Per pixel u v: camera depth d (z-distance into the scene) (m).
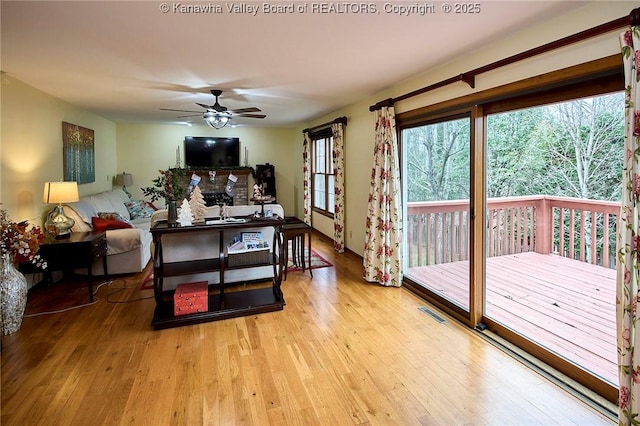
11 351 2.68
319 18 2.21
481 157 2.97
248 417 1.97
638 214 1.64
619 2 1.85
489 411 2.01
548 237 3.62
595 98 2.36
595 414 1.97
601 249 3.18
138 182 7.70
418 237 4.05
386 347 2.73
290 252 5.85
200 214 3.67
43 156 4.21
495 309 3.27
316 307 3.54
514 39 2.49
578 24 2.07
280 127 8.58
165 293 3.86
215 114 4.21
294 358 2.59
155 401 2.11
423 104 3.56
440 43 2.65
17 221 3.66
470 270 3.04
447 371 2.41
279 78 3.67
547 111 2.94
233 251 3.55
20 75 3.49
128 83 3.83
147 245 5.04
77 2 1.97
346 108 5.49
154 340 2.87
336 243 5.85
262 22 2.27
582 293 3.34
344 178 5.71
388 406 2.06
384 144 4.04
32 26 2.30
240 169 8.27
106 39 2.54
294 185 8.92
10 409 2.03
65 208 4.34
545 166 3.04
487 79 2.75
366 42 2.62
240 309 3.32
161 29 2.36
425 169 3.87
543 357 2.50
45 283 4.16
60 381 2.30
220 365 2.50
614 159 2.49
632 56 1.63
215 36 2.49
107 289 4.07
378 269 4.20
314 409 2.04
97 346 2.77
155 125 7.74
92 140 5.89
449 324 3.13
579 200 3.30
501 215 3.95
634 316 1.66
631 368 1.68
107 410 2.03
